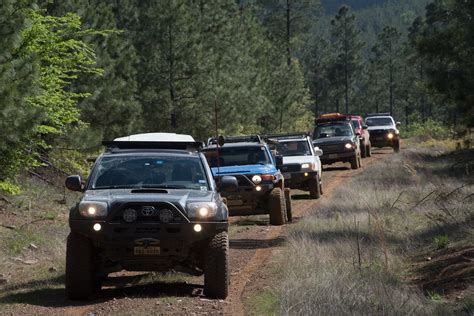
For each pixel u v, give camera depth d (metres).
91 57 70.25
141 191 27.59
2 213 49.25
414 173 69.12
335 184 80.19
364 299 25.19
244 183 49.56
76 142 65.38
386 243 38.41
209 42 120.38
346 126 101.06
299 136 71.94
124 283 31.22
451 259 31.97
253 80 150.75
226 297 27.20
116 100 73.19
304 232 42.38
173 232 26.08
